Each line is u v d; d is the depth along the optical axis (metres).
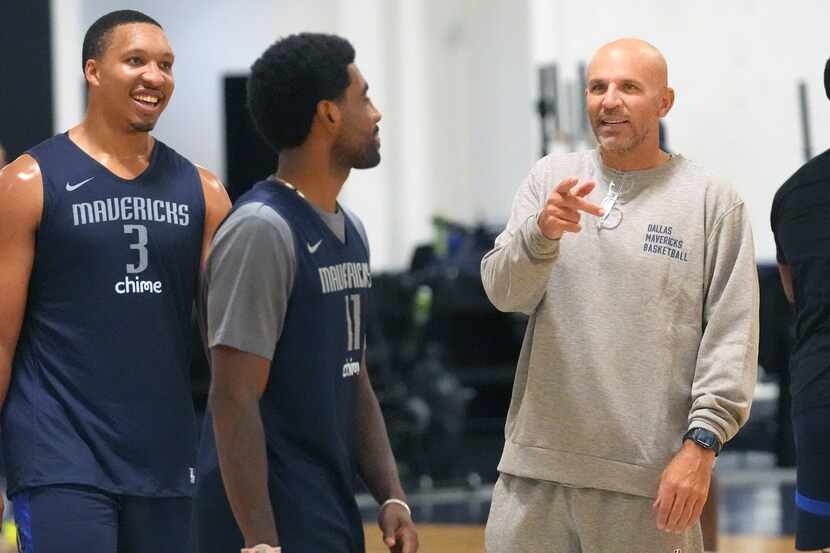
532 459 7.89
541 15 30.75
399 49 35.84
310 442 6.93
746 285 7.68
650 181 7.91
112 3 34.69
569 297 7.87
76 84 30.25
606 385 7.75
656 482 7.69
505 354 29.08
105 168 8.83
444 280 26.33
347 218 7.39
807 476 8.55
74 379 8.62
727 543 16.34
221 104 32.19
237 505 6.63
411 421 23.05
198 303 9.25
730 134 28.42
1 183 8.67
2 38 28.20
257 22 35.38
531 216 7.48
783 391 23.05
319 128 6.99
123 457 8.65
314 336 6.90
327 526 6.85
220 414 6.66
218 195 9.23
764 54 28.05
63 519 8.39
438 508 20.28
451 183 36.72
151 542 8.80
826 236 8.57
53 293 8.70
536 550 7.94
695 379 7.70
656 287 7.76
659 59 7.91
